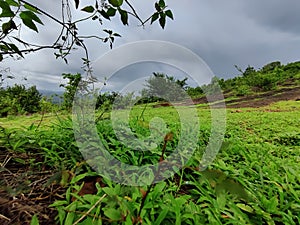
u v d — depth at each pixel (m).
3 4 0.89
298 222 1.16
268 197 1.36
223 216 1.09
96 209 0.95
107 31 1.42
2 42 1.07
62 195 1.11
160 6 1.19
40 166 1.40
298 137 2.74
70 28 1.27
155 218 1.02
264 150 2.19
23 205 1.02
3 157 1.49
